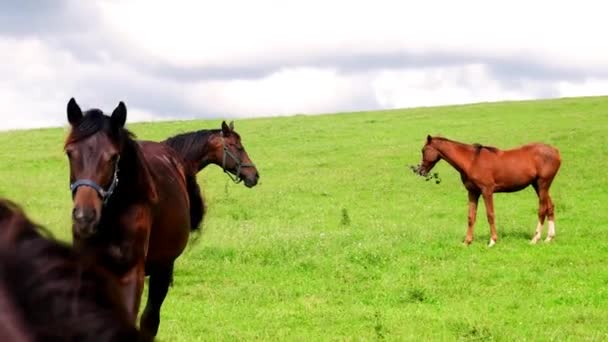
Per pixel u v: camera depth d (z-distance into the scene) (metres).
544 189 18.62
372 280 14.18
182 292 13.35
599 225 20.94
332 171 31.98
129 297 6.68
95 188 6.23
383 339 9.87
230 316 11.60
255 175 12.02
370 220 22.56
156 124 47.84
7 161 34.16
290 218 23.33
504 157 18.47
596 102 49.91
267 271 15.07
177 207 7.64
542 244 18.05
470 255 16.61
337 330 10.66
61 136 42.88
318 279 14.36
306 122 47.94
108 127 6.47
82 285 1.27
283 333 10.47
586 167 30.16
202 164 10.69
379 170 31.84
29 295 1.25
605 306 12.11
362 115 51.50
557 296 12.74
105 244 6.62
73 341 1.22
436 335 10.22
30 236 1.33
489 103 54.31
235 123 48.03
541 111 47.56
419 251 16.77
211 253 16.42
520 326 10.74
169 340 9.98
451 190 28.25
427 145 18.95
